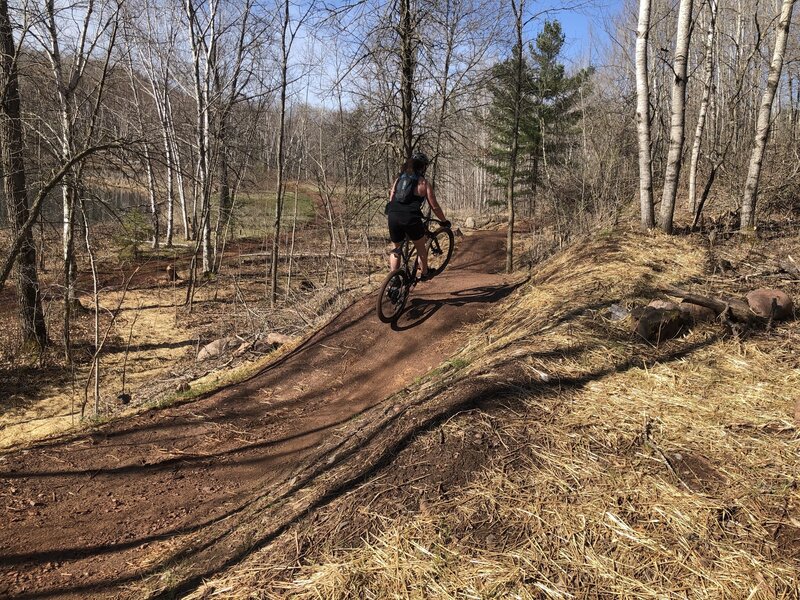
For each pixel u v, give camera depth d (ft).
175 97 66.90
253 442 17.03
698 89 54.34
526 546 8.45
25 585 10.50
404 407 13.71
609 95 68.33
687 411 11.48
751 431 10.61
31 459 15.96
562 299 19.19
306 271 56.29
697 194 43.52
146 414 19.29
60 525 12.80
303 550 9.12
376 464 11.06
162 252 70.23
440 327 22.85
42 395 29.07
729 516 8.62
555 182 53.72
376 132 36.78
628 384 12.78
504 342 16.94
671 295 16.79
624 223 32.96
